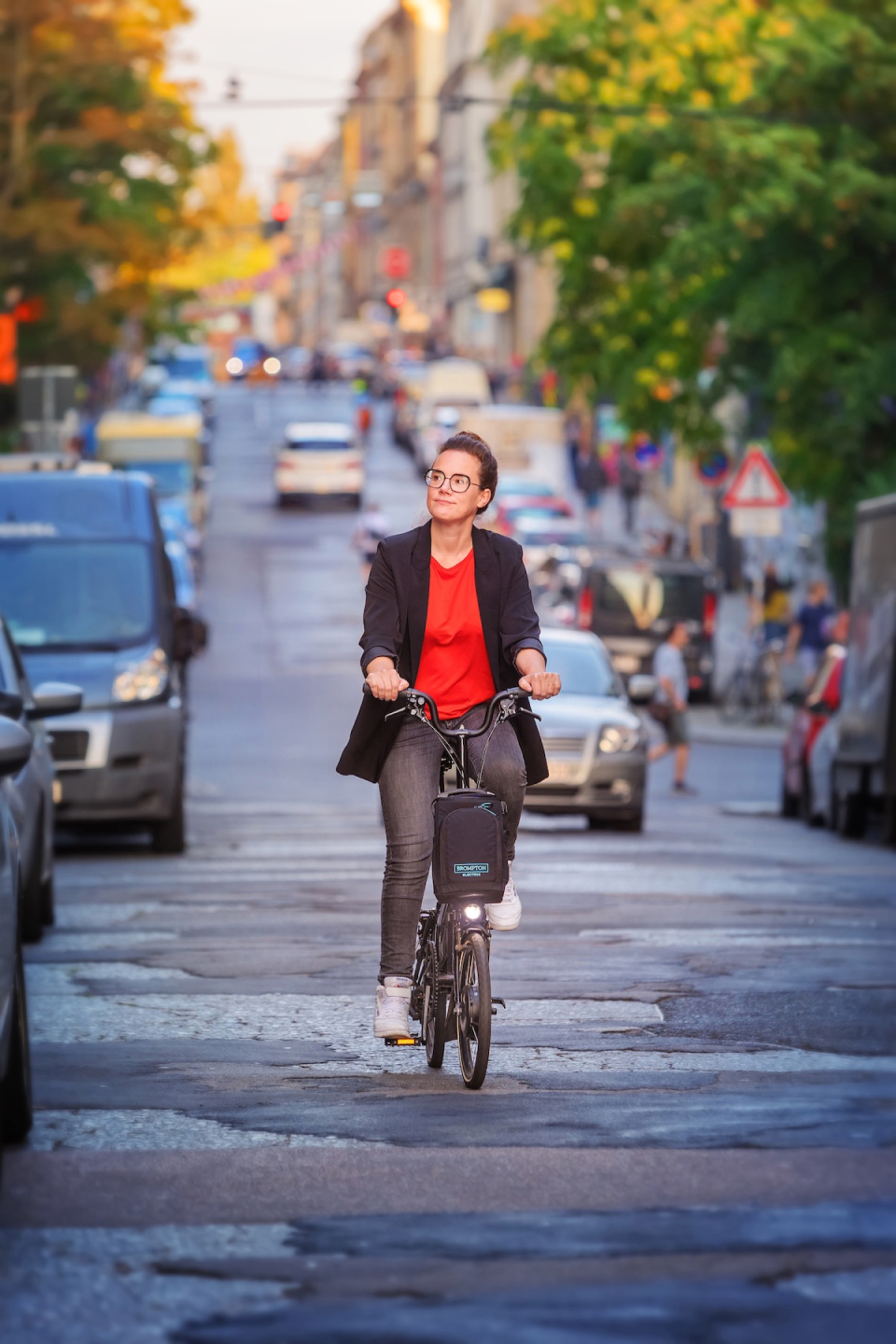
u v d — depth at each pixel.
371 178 158.12
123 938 23.39
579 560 93.38
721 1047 15.95
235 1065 15.31
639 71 83.62
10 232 107.12
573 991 18.80
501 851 14.35
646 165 83.56
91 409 174.50
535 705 43.78
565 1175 11.67
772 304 70.69
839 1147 12.37
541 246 87.88
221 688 84.56
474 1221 10.71
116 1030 16.94
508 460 145.00
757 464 66.06
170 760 35.97
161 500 121.31
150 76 111.94
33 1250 10.25
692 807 53.50
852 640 44.44
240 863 33.91
